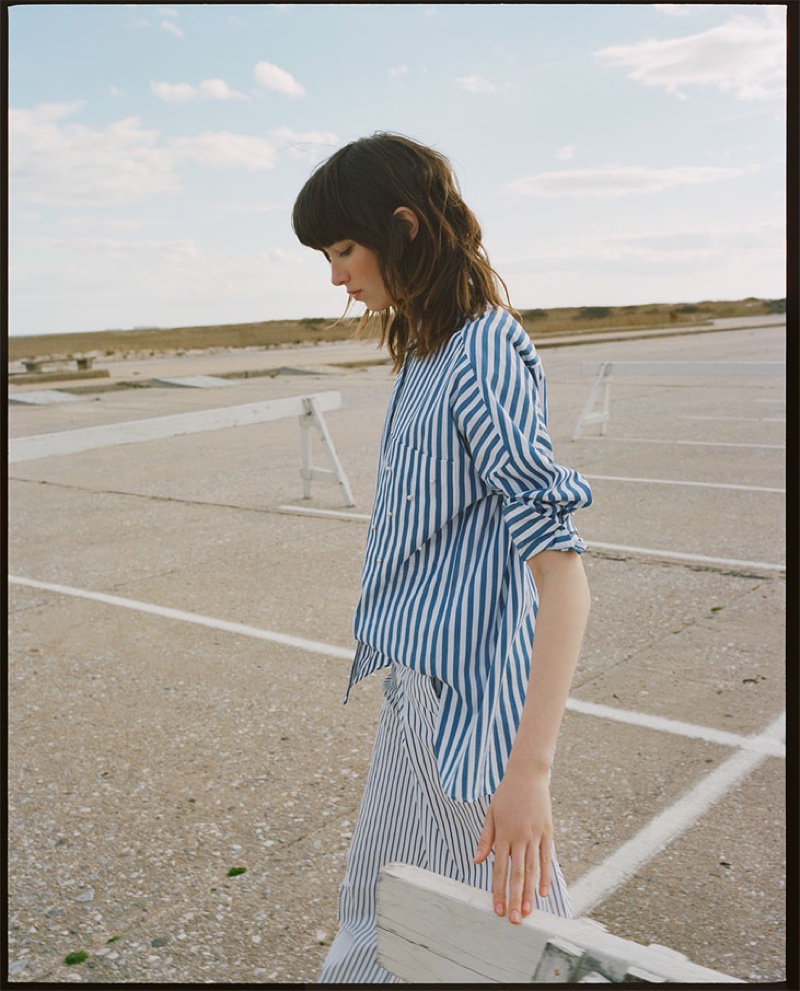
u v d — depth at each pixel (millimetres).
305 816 2531
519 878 1118
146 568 5055
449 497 1278
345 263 1369
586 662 3529
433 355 1317
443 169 1337
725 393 12406
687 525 5473
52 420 11109
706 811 2496
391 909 1031
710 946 1969
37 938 2041
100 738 3025
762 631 3787
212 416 5879
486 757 1236
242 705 3264
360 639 1377
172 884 2240
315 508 6379
